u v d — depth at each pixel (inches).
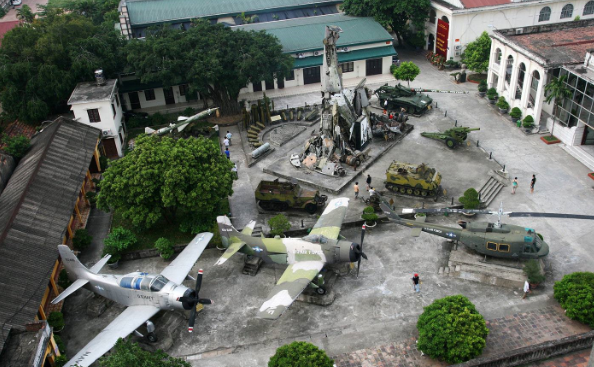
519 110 2198.6
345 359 1177.4
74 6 3627.0
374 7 2883.9
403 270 1448.1
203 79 2224.4
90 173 2005.4
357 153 1998.0
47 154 1770.4
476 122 2272.4
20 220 1438.2
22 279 1254.3
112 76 2375.7
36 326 1117.1
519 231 1376.7
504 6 2736.2
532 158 1955.0
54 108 2397.9
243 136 2305.6
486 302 1316.4
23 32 2282.2
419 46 3127.5
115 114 2142.0
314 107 2474.2
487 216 1638.8
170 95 2625.5
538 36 2349.9
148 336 1234.0
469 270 1402.6
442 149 2070.6
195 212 1606.8
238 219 1722.4
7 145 1996.8
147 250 1558.8
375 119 2191.2
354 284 1408.7
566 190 1748.3
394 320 1280.8
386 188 1830.7
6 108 2262.6
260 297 1387.8
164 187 1515.7
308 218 1701.5
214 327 1299.2
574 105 1936.5
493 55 2409.0
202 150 1594.5
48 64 2207.2
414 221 1499.8
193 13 3073.3
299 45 2716.5
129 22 2856.8
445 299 1203.2
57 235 1444.4
